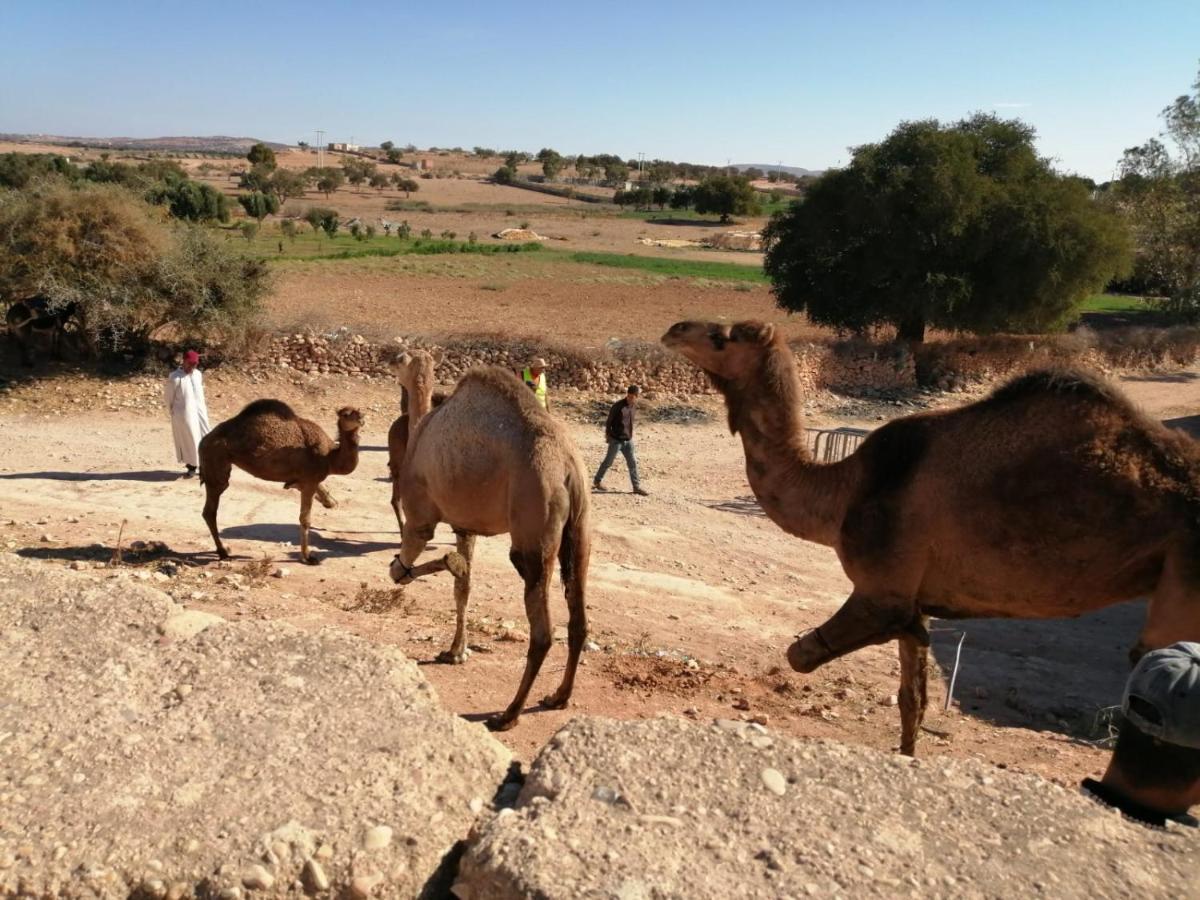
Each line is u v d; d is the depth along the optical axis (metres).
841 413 25.83
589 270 58.88
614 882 2.85
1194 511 4.25
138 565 8.80
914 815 3.31
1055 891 2.96
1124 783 3.31
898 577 4.89
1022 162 29.38
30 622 4.85
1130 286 59.91
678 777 3.45
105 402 19.56
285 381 21.92
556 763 3.50
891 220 28.69
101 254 20.33
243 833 3.24
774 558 12.87
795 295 31.98
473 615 8.49
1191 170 46.34
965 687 8.35
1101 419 4.45
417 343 23.42
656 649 8.23
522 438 5.84
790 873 2.97
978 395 29.22
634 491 15.88
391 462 10.95
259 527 11.41
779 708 6.83
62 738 3.76
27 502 11.58
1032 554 4.50
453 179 194.12
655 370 24.69
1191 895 2.98
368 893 3.09
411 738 3.86
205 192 77.81
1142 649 4.39
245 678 4.31
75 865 3.11
